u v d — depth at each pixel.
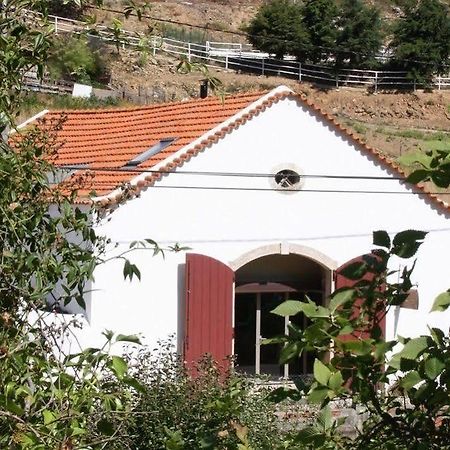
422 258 26.05
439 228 26.39
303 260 25.88
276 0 62.22
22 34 6.49
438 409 4.09
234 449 4.89
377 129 55.06
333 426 4.38
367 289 4.11
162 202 23.81
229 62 58.72
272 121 25.14
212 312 23.66
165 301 23.55
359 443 4.31
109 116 29.72
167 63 55.38
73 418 5.31
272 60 59.72
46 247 6.34
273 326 25.84
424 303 25.91
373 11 60.78
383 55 61.03
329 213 25.62
